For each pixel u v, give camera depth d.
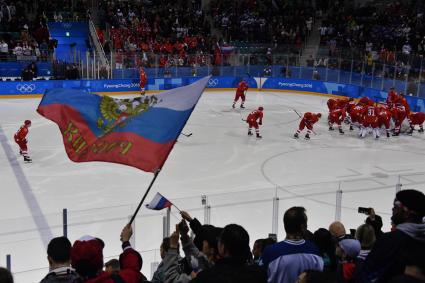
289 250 4.02
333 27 34.06
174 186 13.30
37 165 14.83
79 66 27.48
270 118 23.11
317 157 16.77
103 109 5.11
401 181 11.52
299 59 30.55
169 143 4.68
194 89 4.88
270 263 4.02
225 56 30.33
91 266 3.44
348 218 10.37
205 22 34.50
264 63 31.05
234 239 3.44
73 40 32.84
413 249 2.90
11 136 18.17
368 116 19.58
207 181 13.81
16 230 8.56
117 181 13.55
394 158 16.94
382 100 26.64
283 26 34.56
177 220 9.12
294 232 4.09
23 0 31.92
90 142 4.94
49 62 27.44
